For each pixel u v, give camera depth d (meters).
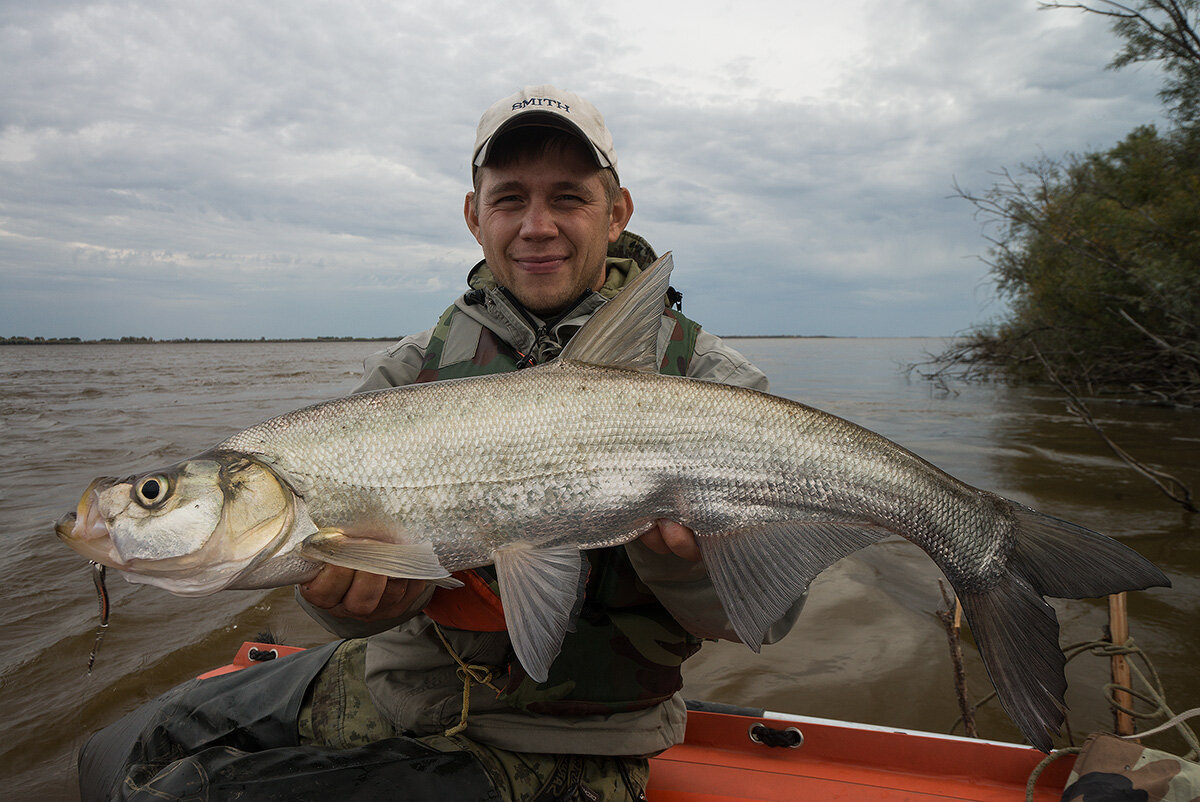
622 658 2.19
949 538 2.12
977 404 19.31
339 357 77.19
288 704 2.38
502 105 2.54
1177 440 12.81
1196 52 14.41
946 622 3.98
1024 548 2.08
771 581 2.11
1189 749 3.75
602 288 2.85
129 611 5.77
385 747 2.04
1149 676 4.43
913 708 4.22
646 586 2.22
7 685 4.61
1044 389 23.38
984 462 10.77
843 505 2.13
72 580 6.38
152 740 2.35
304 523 1.96
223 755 1.99
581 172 2.51
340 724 2.32
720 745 2.96
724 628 2.20
